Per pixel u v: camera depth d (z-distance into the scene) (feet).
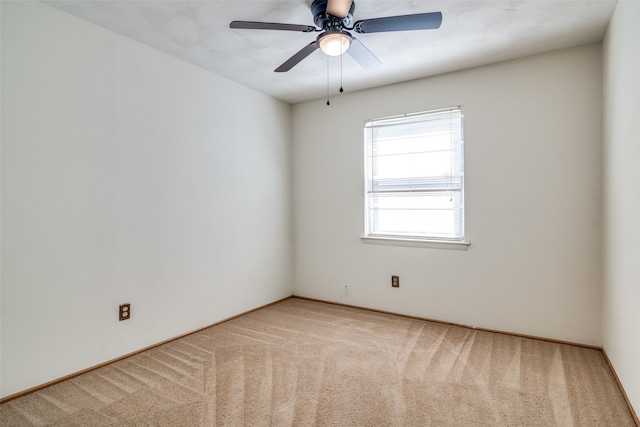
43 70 6.73
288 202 13.37
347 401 6.27
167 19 7.33
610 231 7.48
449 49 8.71
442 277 10.39
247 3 6.72
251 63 9.64
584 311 8.57
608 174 7.65
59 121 6.97
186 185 9.55
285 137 13.19
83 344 7.39
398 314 11.18
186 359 8.04
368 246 11.73
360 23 6.11
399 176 11.21
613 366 7.18
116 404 6.22
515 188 9.32
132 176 8.28
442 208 10.52
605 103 7.91
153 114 8.71
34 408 6.12
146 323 8.59
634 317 5.78
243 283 11.39
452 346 8.66
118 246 8.01
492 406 6.07
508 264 9.45
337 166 12.35
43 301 6.78
